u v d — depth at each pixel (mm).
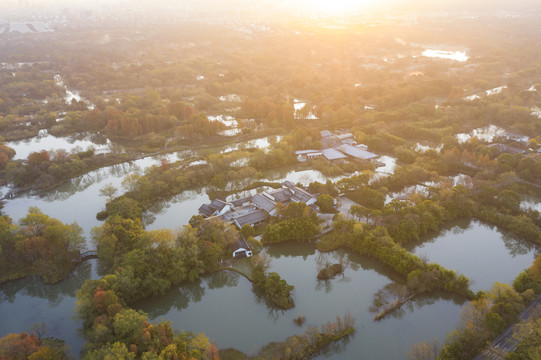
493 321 145250
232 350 150500
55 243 195750
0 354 131250
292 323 163750
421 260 190000
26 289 189250
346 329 155875
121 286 166000
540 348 129125
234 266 194750
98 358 129750
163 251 185250
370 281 187375
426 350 139875
